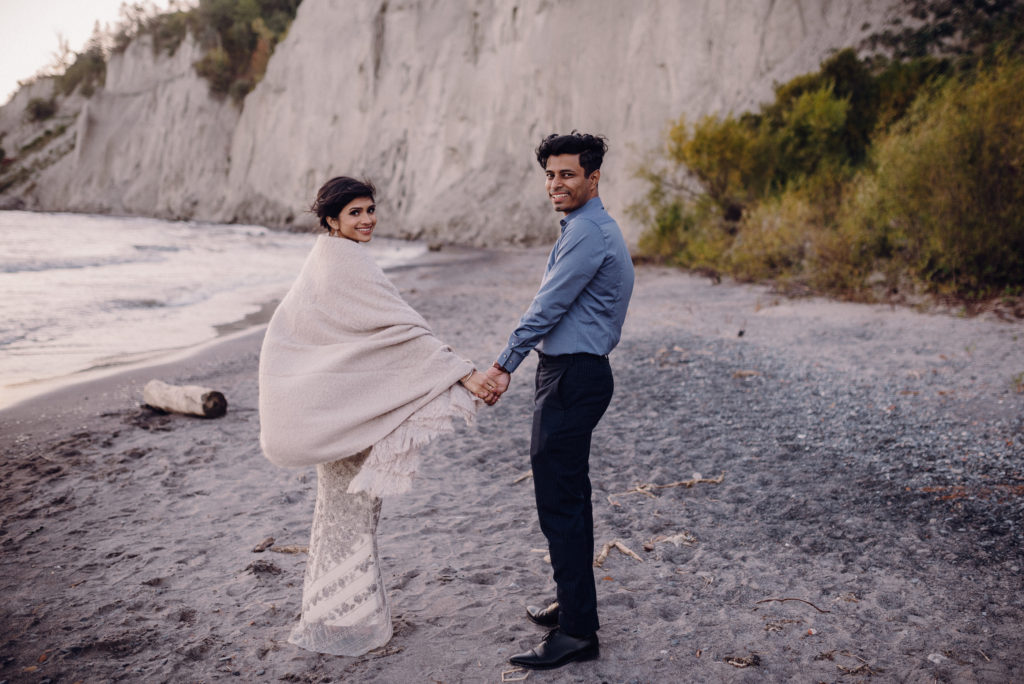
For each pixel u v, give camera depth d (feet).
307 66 176.96
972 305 31.50
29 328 34.99
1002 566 10.61
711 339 28.81
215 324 38.24
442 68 145.59
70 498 14.16
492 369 8.15
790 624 9.23
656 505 13.48
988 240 32.24
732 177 57.52
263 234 143.33
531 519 12.96
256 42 222.89
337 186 7.86
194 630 9.29
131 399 22.29
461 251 109.91
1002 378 20.38
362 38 161.79
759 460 15.64
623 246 8.16
